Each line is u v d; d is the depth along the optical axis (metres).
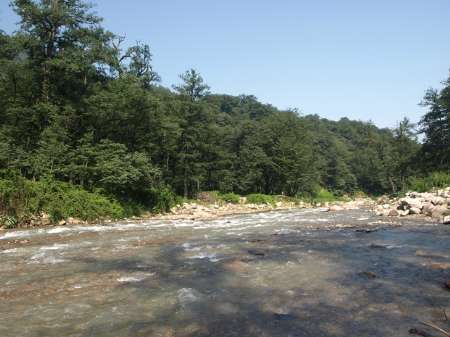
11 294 8.52
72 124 33.03
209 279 9.51
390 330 6.16
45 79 33.84
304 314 6.96
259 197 52.44
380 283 8.84
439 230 16.64
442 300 7.54
